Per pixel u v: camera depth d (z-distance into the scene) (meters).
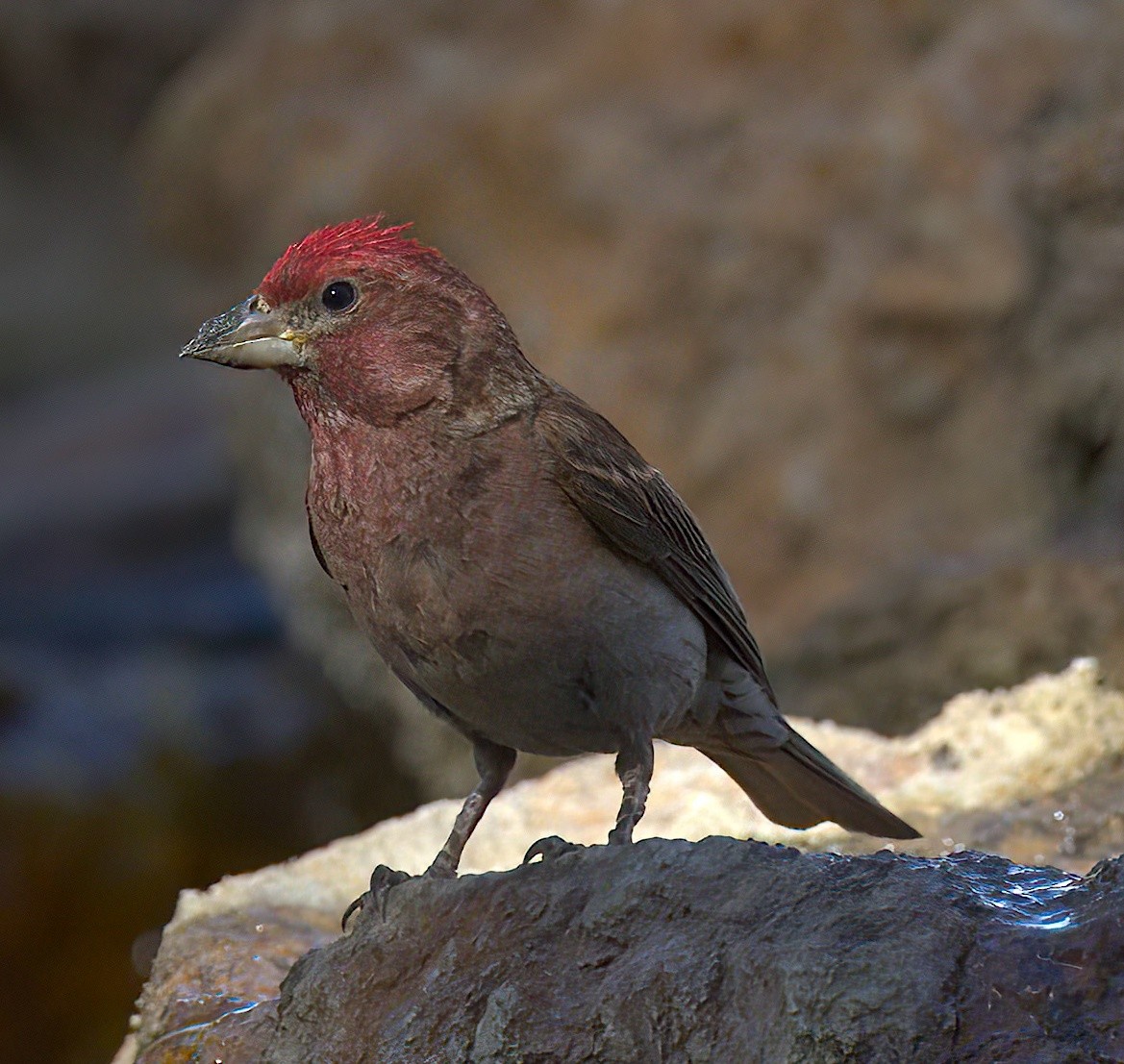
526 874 4.93
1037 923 4.21
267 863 14.47
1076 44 13.40
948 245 13.25
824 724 8.52
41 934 13.09
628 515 5.52
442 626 5.36
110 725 15.77
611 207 14.07
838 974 4.07
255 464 16.00
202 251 16.52
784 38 14.46
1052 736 7.79
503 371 5.52
